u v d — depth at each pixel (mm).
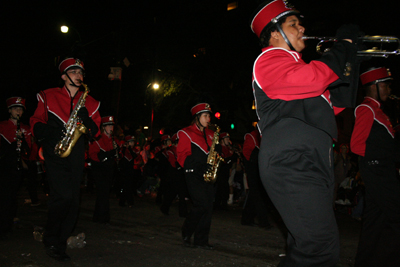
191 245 4793
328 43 2260
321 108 1925
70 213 3943
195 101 5438
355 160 9234
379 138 3498
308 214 1848
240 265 4000
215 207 9383
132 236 5258
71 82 4105
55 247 3873
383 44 2199
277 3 2119
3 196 4863
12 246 4328
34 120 3879
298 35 2105
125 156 8766
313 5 17688
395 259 3330
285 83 1840
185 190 7512
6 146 5059
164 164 9758
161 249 4570
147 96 24812
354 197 9016
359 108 3654
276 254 4520
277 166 1923
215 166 4891
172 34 21781
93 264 3795
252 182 6328
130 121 27016
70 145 3803
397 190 3393
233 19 19281
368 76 3770
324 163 1897
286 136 1913
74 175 3904
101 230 5598
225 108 19359
